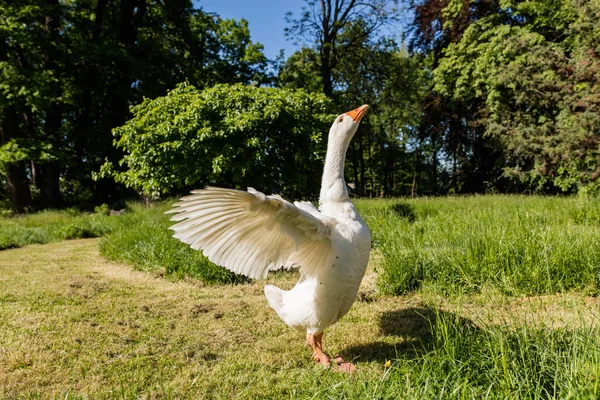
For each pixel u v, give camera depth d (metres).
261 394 1.44
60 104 10.14
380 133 15.31
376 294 2.51
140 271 3.31
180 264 3.16
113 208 8.80
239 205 1.30
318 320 1.59
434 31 10.14
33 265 3.72
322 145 4.10
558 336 1.51
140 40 11.45
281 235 1.45
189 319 2.18
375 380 1.33
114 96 10.65
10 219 8.00
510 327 1.65
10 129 9.23
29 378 1.56
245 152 3.91
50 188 10.01
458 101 9.68
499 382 1.21
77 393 1.45
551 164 6.52
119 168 10.58
